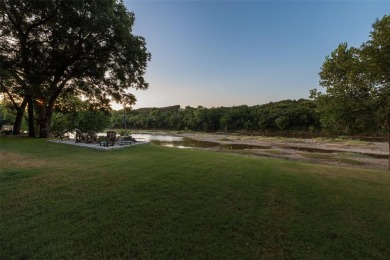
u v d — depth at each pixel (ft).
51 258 9.43
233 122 319.06
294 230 13.08
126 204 15.20
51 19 52.08
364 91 35.58
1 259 9.23
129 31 57.57
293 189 20.85
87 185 18.67
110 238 11.16
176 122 369.30
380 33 29.04
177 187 19.36
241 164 32.60
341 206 17.16
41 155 32.01
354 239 12.46
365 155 89.45
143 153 38.78
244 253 10.71
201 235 12.01
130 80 63.87
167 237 11.58
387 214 16.03
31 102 61.46
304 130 248.32
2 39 51.78
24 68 51.98
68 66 59.67
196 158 35.73
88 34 53.98
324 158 81.51
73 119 105.60
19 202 14.70
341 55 38.50
